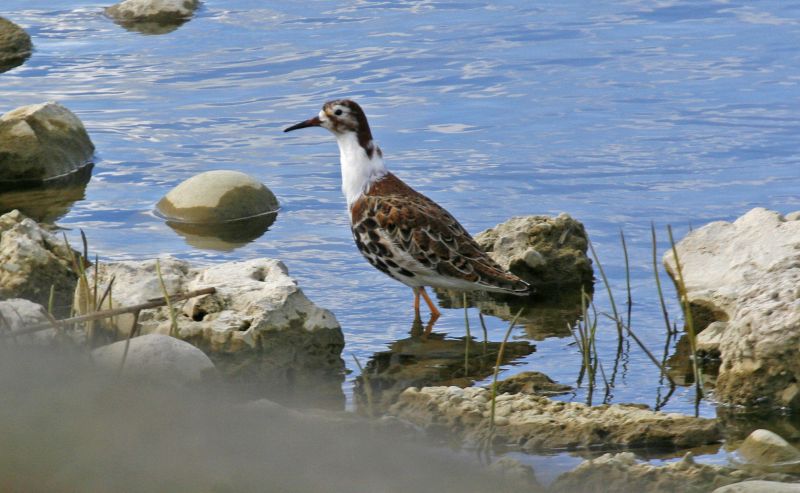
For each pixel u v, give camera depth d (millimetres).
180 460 6227
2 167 19328
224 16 29828
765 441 9891
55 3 31844
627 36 26859
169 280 13242
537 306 14492
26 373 7398
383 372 12383
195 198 17734
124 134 21547
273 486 6234
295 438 7016
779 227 14305
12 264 13688
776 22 27516
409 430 10234
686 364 12539
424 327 13773
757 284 12328
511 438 10336
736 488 8500
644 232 16703
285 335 12633
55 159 19656
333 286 15039
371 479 6766
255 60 25969
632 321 13844
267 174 19562
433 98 23047
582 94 23016
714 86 23188
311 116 22328
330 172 19719
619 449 10227
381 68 25047
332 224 17453
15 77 25016
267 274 13531
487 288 13820
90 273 13430
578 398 11648
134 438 6344
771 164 19172
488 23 28297
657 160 19531
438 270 13773
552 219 15727
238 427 6969
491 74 24438
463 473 7359
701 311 13719
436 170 19312
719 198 17859
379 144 20547
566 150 20109
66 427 6277
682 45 26062
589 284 15086
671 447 10273
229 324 12508
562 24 28047
